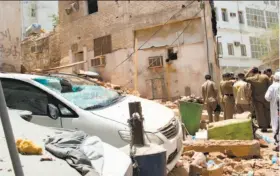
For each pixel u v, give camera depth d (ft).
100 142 9.89
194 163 15.92
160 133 13.67
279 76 22.47
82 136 10.16
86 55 57.41
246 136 20.57
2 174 7.07
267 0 117.80
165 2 47.47
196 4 44.75
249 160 18.39
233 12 108.37
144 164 9.91
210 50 43.70
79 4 59.82
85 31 58.08
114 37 53.31
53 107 14.03
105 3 54.95
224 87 30.09
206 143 19.69
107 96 17.10
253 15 112.98
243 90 27.86
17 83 15.35
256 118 30.09
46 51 64.59
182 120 27.14
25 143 8.65
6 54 30.27
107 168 8.28
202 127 30.27
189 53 45.29
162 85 47.29
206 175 15.44
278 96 22.03
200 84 44.09
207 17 44.39
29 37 70.08
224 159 18.34
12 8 31.60
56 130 11.07
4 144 8.75
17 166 5.16
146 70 49.06
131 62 50.62
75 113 14.11
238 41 107.34
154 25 48.34
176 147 14.61
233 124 20.83
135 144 10.97
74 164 8.15
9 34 30.89
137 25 50.16
